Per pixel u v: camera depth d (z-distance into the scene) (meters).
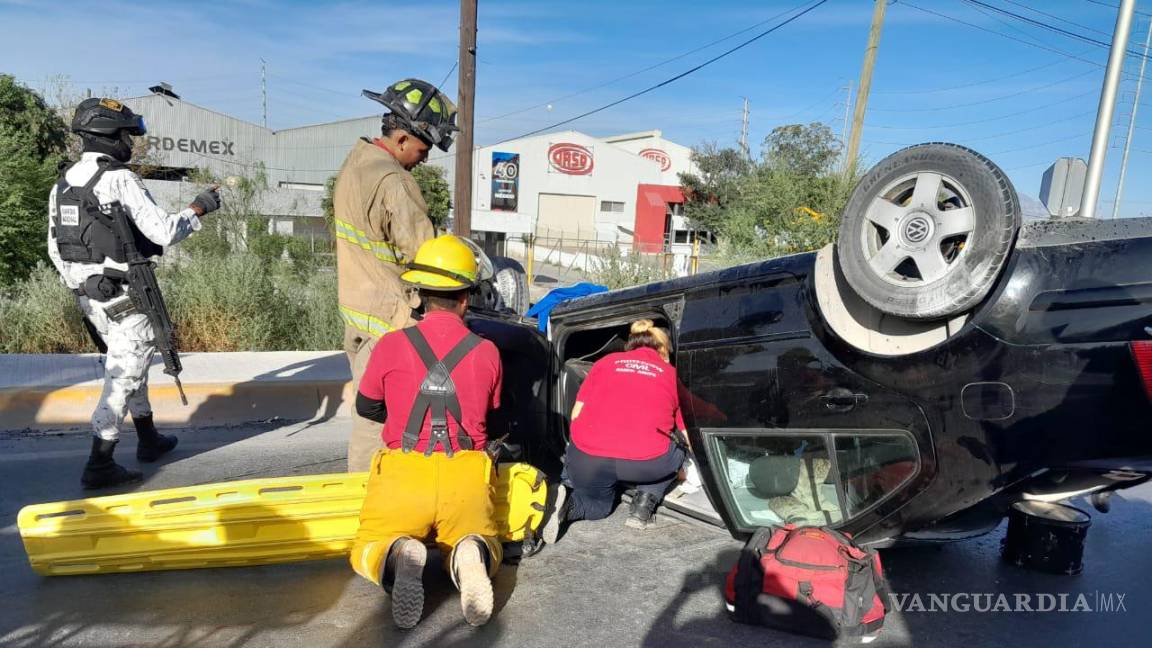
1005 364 2.74
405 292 3.76
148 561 3.27
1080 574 3.54
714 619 3.06
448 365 3.02
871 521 3.12
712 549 3.73
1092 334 2.61
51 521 3.19
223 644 2.78
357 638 2.85
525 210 50.47
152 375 6.31
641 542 3.81
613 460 3.81
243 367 6.84
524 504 3.51
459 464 2.96
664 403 3.83
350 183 3.71
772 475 3.38
